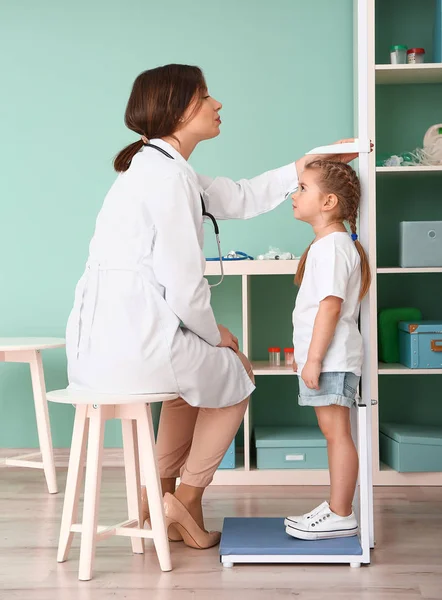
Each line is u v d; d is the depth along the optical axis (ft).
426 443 8.85
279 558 6.24
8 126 10.25
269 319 10.22
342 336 6.38
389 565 6.26
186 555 6.57
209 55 10.14
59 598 5.61
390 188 10.05
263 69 10.11
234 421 6.64
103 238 6.31
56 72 10.22
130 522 6.41
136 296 6.07
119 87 10.18
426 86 9.97
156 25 10.17
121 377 6.07
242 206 7.22
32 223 10.26
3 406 10.31
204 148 10.16
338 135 10.08
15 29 10.25
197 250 6.10
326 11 10.07
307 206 6.63
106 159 10.21
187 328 6.34
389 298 10.12
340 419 6.49
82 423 6.23
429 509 7.92
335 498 6.54
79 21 10.20
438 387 10.07
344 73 10.07
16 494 8.68
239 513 7.83
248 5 10.12
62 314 10.28
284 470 9.04
